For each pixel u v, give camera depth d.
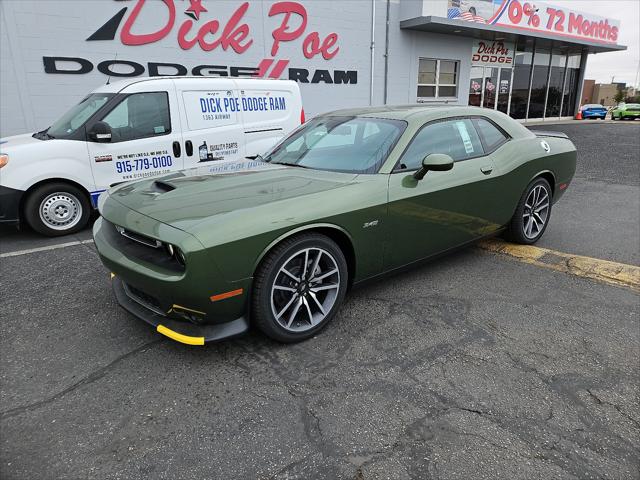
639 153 11.38
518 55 20.11
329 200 2.85
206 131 6.10
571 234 5.24
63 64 8.66
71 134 5.32
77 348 2.84
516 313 3.31
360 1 12.77
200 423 2.18
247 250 2.47
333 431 2.13
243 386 2.46
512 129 4.45
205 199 2.75
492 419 2.22
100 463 1.94
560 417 2.24
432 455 1.99
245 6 10.59
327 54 12.41
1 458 1.96
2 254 4.67
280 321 2.79
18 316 3.26
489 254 4.54
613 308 3.40
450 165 3.16
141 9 9.26
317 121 4.14
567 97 23.84
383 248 3.22
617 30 22.83
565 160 4.87
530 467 1.93
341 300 3.06
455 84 17.14
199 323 2.57
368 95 13.81
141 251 2.63
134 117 5.60
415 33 14.80
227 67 10.68
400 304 3.44
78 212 5.44
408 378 2.54
